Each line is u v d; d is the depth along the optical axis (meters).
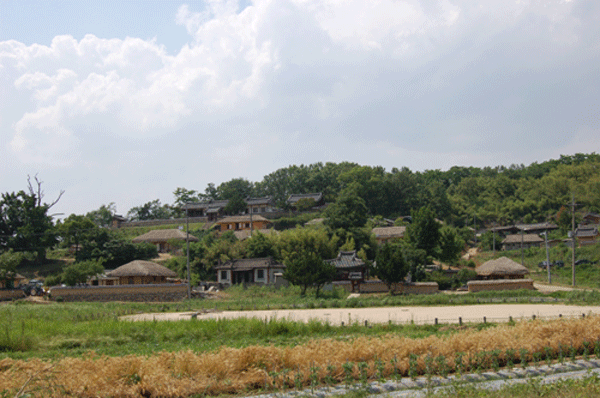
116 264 62.56
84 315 29.34
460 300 36.53
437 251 54.47
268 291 48.12
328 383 12.52
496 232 83.38
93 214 99.44
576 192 93.19
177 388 12.02
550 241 70.56
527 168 123.69
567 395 10.65
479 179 113.38
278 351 14.20
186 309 36.88
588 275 52.41
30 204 67.81
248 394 12.27
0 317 26.91
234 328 22.23
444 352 14.32
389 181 97.62
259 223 79.88
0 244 65.94
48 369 11.12
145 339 21.14
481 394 11.00
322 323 24.45
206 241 66.19
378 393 12.05
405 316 29.03
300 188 107.50
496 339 15.22
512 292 39.97
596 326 16.38
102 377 12.45
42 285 55.75
